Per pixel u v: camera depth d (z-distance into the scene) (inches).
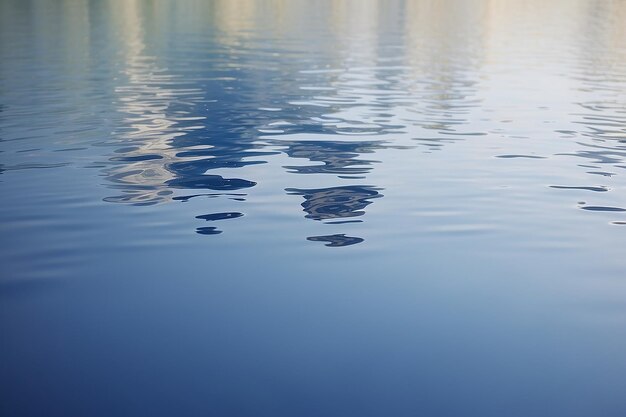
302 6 690.8
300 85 265.6
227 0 729.0
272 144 172.6
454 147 174.7
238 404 65.5
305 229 113.9
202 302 87.5
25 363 72.9
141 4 657.0
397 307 86.6
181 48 368.2
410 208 125.8
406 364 73.1
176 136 179.2
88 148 165.2
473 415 64.4
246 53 353.7
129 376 70.4
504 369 72.5
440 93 257.0
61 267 97.8
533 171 152.7
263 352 75.3
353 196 132.0
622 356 75.7
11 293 89.6
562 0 837.2
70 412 64.3
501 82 286.0
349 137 182.2
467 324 82.4
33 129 184.5
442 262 101.4
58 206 123.4
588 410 65.7
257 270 97.4
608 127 202.5
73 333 79.4
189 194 131.3
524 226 117.7
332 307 86.5
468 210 125.3
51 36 410.0
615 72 320.2
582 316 85.1
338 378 70.2
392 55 362.0
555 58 366.0
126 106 217.2
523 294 91.1
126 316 83.4
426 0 813.9
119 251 103.8
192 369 71.8
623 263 102.4
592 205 129.4
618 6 764.0
